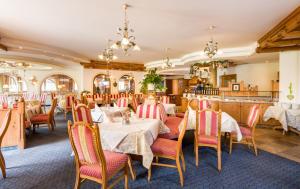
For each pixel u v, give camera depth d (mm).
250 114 3814
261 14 3539
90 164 2016
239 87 7695
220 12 3459
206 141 3033
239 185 2502
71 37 5164
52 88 11195
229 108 6520
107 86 10102
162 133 3367
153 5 3186
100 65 9625
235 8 3287
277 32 4090
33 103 6277
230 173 2834
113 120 3213
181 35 4941
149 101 5500
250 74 8641
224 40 5422
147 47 6391
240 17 3693
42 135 5008
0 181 2615
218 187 2451
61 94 10320
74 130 1916
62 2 3076
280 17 3682
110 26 4250
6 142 3855
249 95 7234
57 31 4633
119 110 4648
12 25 4191
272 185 2510
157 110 3924
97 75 9688
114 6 3219
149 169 2590
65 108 7730
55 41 5605
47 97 10375
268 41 4660
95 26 4254
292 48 5258
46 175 2785
